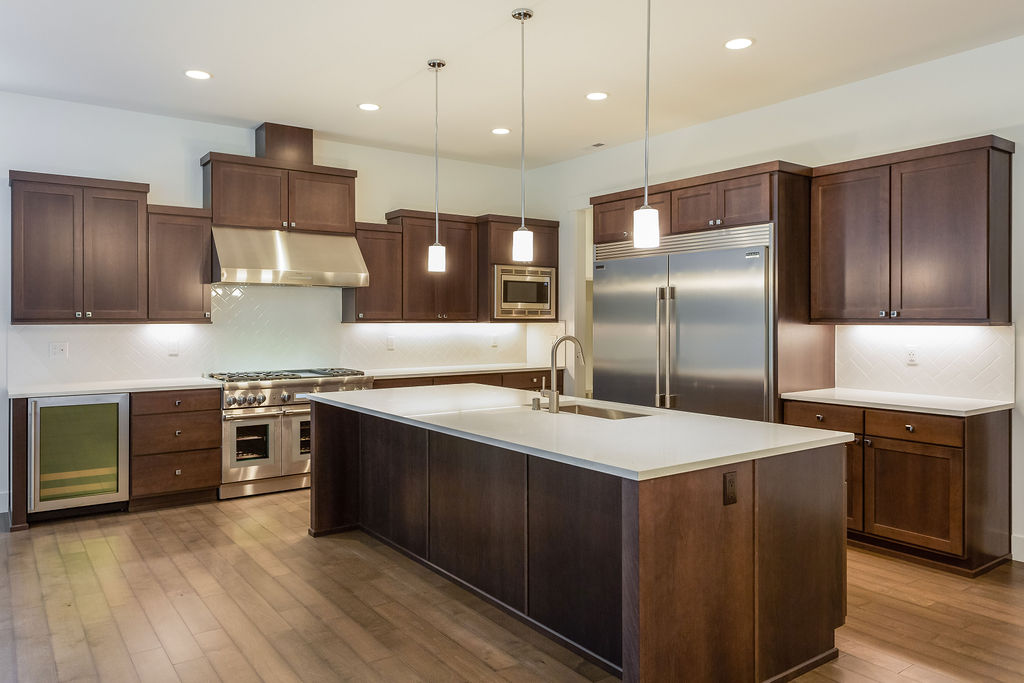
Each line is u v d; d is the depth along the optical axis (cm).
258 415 502
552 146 604
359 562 369
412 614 304
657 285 486
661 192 488
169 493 473
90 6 329
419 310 603
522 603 296
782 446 245
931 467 363
